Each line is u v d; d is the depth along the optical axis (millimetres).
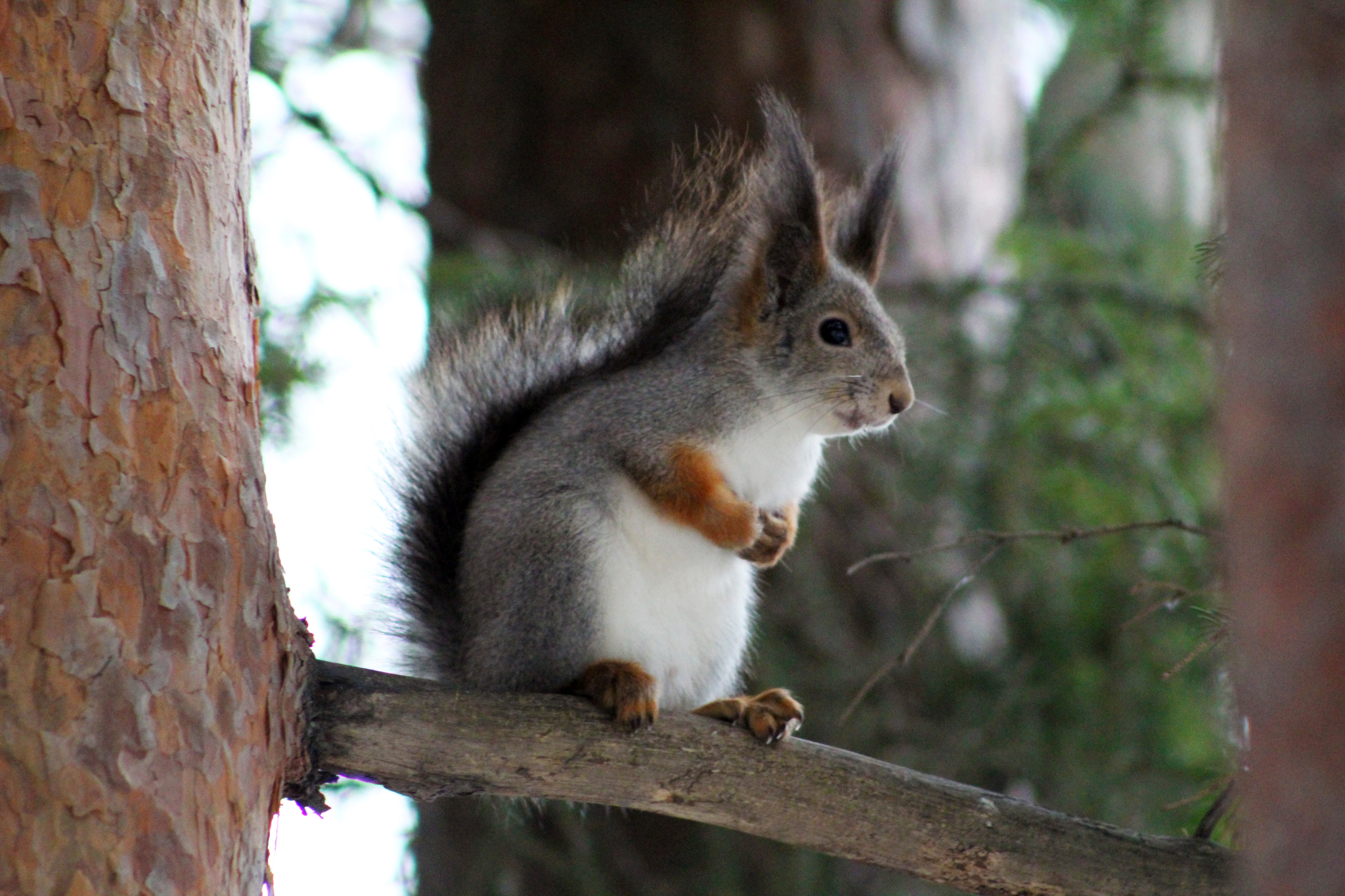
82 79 7051
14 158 6891
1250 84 3771
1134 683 14383
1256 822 3777
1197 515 14570
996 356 15133
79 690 6504
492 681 9391
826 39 16547
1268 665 3699
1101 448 14883
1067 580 14766
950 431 14914
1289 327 3658
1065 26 18547
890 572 15258
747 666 12961
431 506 10367
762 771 8250
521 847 13711
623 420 10000
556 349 11047
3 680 6430
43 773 6383
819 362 10656
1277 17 3709
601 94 16312
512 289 13570
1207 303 9328
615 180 16141
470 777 7879
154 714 6633
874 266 11875
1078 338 15172
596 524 9586
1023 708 14508
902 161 12555
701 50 16250
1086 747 14258
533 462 9820
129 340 6914
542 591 9406
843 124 16469
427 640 10055
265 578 7203
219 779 6793
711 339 10664
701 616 10086
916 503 15117
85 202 6953
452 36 16969
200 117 7363
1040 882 8359
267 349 13461
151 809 6539
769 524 10102
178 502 6898
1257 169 3744
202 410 7082
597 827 14367
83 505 6668
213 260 7301
